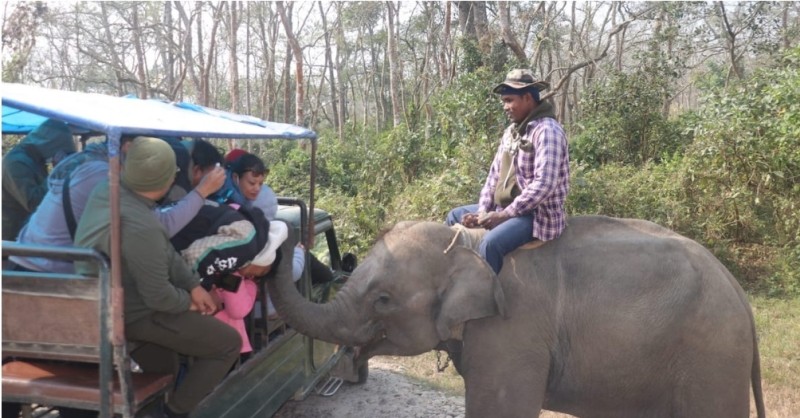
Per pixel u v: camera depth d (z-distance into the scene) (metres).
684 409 3.43
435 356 6.59
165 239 2.82
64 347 2.70
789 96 9.42
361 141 18.59
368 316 3.55
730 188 10.09
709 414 3.38
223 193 3.91
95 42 28.75
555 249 3.62
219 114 4.29
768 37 22.08
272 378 4.07
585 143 15.28
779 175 9.44
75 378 2.86
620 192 9.79
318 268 4.90
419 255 3.54
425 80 26.19
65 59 28.09
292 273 3.68
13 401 2.85
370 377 6.04
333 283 5.16
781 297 8.43
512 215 3.54
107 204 2.74
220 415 3.44
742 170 10.05
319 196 12.72
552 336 3.53
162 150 2.76
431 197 10.01
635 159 14.99
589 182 9.82
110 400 2.63
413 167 13.30
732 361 3.37
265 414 3.97
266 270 3.45
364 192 12.90
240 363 3.60
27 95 2.99
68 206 2.96
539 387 3.50
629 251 3.55
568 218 3.84
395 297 3.51
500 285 3.45
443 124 13.60
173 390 3.15
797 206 9.45
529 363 3.48
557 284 3.53
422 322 3.51
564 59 34.00
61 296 2.67
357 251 9.30
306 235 4.63
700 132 10.52
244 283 3.44
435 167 12.77
